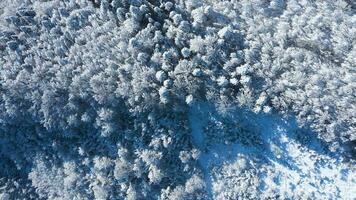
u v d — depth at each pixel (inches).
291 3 2020.2
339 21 1995.6
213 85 1923.0
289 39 1967.3
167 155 1996.8
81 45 2114.9
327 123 1839.3
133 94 1983.3
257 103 1877.5
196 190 1948.8
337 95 1844.2
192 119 2001.7
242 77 1877.5
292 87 1854.1
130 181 2032.5
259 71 1879.9
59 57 2124.8
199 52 1952.5
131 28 2048.5
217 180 1943.9
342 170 1856.5
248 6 2032.5
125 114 2050.9
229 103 1908.2
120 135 2062.0
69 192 2138.3
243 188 1908.2
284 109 1875.0
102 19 2133.4
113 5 2098.9
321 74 1866.4
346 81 1856.5
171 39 2006.6
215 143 1973.4
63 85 2089.1
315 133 1872.5
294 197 1870.1
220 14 2033.7
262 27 1979.6
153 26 2030.0
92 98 2059.5
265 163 1921.8
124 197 2053.4
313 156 1881.2
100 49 2080.5
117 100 2028.8
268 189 1895.9
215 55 1941.4
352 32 1941.4
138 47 2011.6
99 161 2064.5
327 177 1865.2
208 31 1966.0
